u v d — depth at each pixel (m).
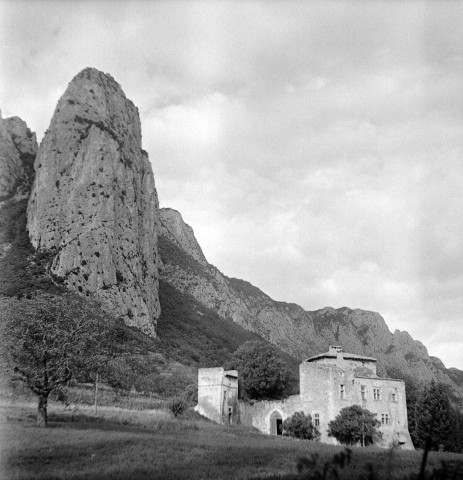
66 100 167.50
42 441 34.94
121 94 189.00
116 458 32.09
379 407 67.50
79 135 161.75
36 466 29.36
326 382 67.00
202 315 198.50
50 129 163.25
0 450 31.92
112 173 157.62
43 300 52.62
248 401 75.88
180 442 39.28
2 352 46.53
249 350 86.19
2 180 185.62
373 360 75.06
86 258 138.75
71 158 157.75
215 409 71.69
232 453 35.78
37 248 143.88
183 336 162.50
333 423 63.88
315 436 65.69
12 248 144.00
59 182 154.38
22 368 45.00
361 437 62.44
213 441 42.28
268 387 82.62
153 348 129.62
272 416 71.62
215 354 157.00
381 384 68.69
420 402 67.62
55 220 147.88
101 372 59.22
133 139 183.00
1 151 196.25
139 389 85.31
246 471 29.38
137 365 85.81
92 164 155.88
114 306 135.12
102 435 39.00
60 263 135.00
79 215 147.75
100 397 69.56
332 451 38.81
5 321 47.56
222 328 195.38
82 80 175.00
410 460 32.41
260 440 48.81
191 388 84.62
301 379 70.12
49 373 45.41
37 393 44.28
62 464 30.03
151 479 27.62
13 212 168.75
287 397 78.44
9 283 122.81
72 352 48.16
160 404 73.56
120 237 152.75
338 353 73.50
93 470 28.92
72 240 140.38
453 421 65.88
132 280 147.25
